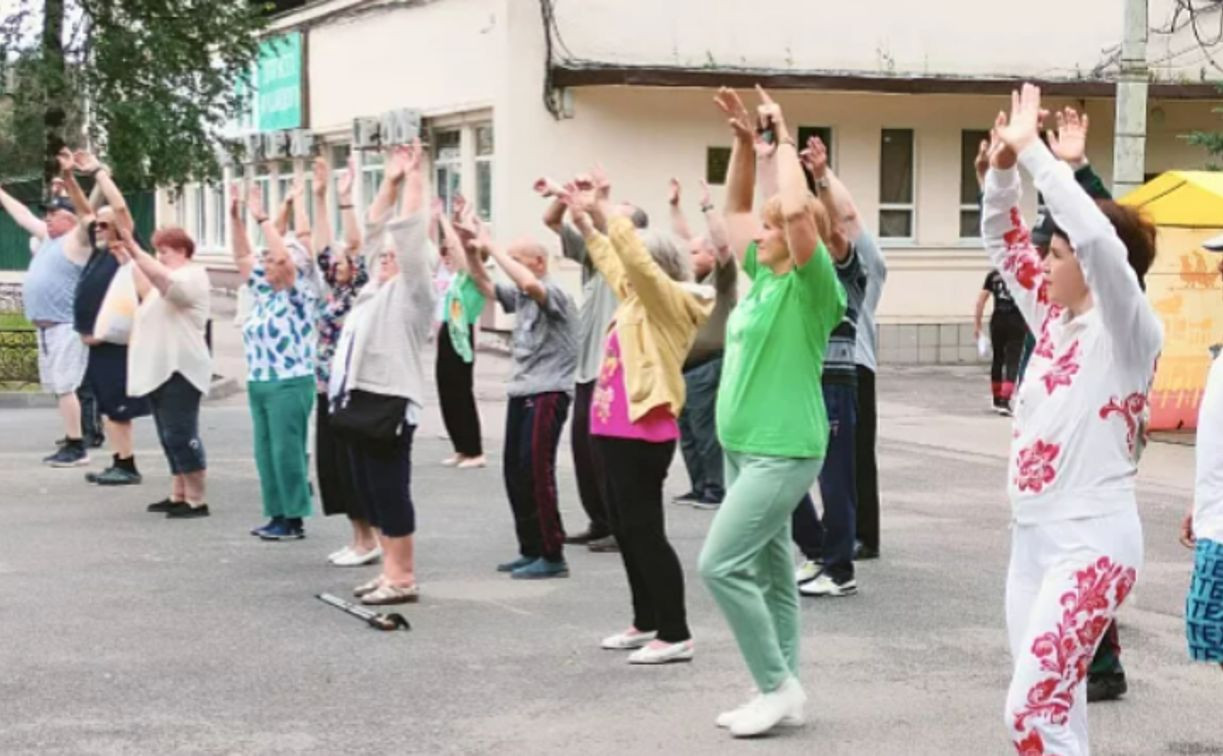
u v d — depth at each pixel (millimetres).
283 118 32625
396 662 7402
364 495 8703
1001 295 18297
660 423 7207
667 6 24094
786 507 6211
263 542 10359
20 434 15734
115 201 10891
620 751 6121
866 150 25562
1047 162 4637
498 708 6680
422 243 8227
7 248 40531
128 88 24562
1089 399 4754
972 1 25500
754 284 6445
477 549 10156
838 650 7695
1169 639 8023
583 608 8523
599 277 9219
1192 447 15445
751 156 6633
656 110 24219
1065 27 25891
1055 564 4781
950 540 10578
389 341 8273
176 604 8570
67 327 13555
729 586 6234
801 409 6203
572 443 9969
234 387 20188
